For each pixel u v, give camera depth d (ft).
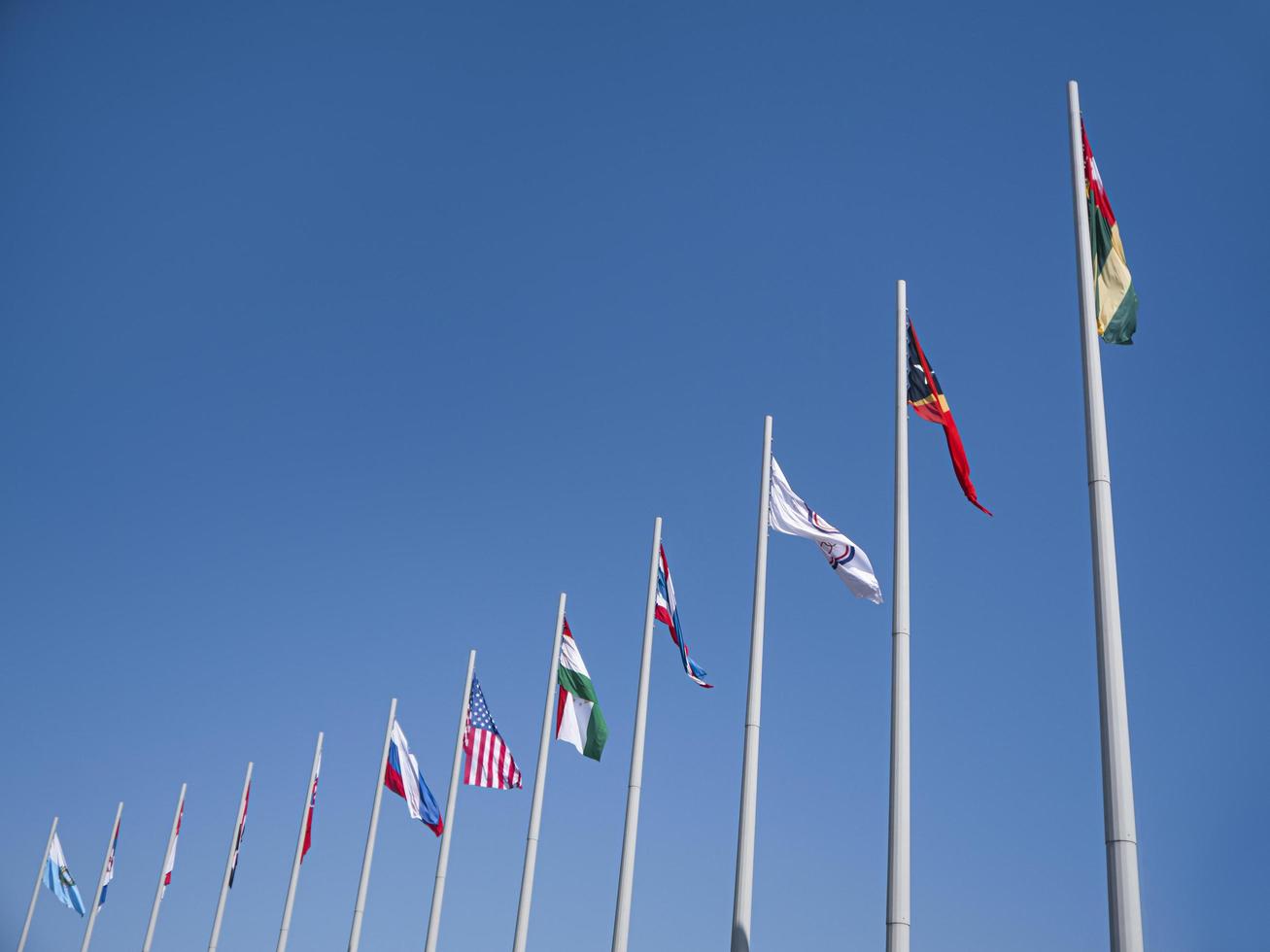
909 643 55.83
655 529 82.69
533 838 89.15
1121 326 50.16
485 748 102.78
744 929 60.39
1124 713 38.34
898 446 60.23
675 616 83.25
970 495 60.08
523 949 85.87
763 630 68.80
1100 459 42.91
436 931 103.14
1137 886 35.88
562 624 94.22
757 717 66.23
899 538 58.18
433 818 118.93
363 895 119.34
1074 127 49.37
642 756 76.33
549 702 93.09
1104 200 51.13
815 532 71.31
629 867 72.59
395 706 123.85
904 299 63.67
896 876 50.21
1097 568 41.16
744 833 62.75
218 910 152.46
